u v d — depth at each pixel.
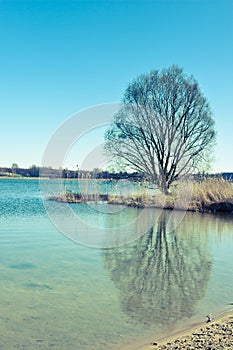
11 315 5.04
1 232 11.45
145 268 7.66
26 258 8.27
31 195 26.41
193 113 19.36
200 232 12.43
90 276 7.00
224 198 18.73
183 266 7.88
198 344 4.17
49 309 5.27
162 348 4.08
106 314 5.14
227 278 6.98
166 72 18.55
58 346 4.15
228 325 4.76
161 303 5.62
